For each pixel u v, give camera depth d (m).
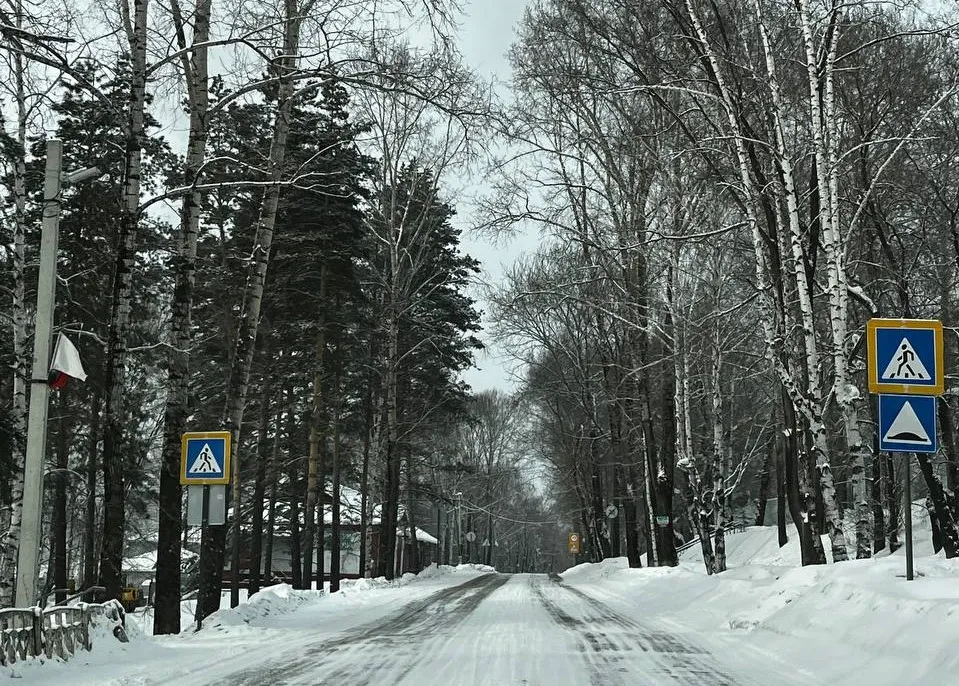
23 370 20.09
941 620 9.10
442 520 94.69
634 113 24.89
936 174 22.88
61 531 33.22
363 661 11.56
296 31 16.70
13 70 15.30
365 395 40.19
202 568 16.64
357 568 65.25
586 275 28.66
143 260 29.66
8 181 21.44
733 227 19.77
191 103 17.05
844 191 21.80
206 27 17.14
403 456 45.31
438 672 10.39
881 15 18.28
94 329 29.14
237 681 9.94
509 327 35.75
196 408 31.81
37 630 10.73
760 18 18.22
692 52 20.00
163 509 16.38
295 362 35.22
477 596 26.95
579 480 57.38
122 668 11.16
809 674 9.78
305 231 31.28
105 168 25.72
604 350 35.41
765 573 18.59
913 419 10.93
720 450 25.70
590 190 26.55
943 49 19.86
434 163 35.41
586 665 10.80
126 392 33.22
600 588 30.56
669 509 31.27
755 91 19.25
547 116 24.41
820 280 23.38
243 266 30.14
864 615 10.95
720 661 11.01
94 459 31.08
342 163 30.48
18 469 19.55
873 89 20.81
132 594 32.22
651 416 33.62
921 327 11.02
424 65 16.09
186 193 16.47
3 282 25.22
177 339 16.81
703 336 26.22
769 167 20.61
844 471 37.00
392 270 36.19
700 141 19.97
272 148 18.84
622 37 20.98
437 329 41.66
